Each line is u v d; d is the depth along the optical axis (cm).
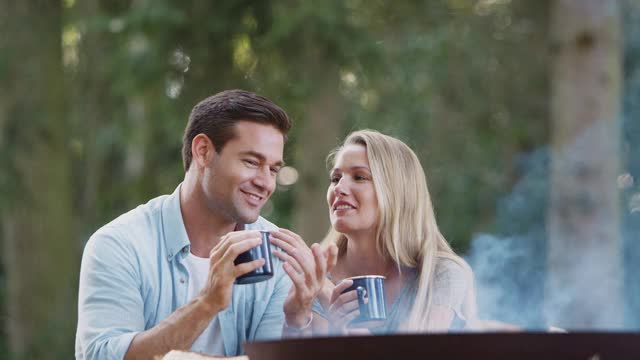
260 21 940
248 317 324
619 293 749
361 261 367
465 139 1161
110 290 304
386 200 359
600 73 756
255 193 311
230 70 951
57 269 1006
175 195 321
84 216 1078
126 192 1112
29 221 995
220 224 319
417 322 350
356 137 371
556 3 774
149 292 312
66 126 1007
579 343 209
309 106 959
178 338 287
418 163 370
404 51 1084
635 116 1091
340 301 312
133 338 291
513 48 1166
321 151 961
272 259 291
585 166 754
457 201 1141
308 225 964
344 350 213
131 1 1034
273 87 959
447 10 1120
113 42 966
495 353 209
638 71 1098
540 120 1145
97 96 1050
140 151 1137
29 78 981
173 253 315
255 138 309
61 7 1005
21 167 985
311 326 310
